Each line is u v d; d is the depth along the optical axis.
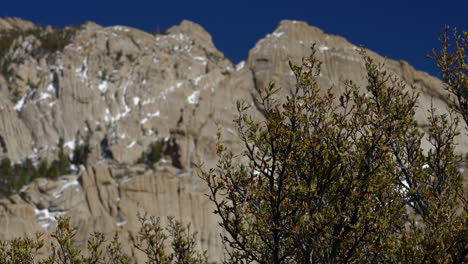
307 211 11.38
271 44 111.94
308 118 11.71
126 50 126.19
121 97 110.12
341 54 104.94
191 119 96.94
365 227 11.25
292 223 11.63
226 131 92.75
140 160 92.75
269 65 107.06
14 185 85.75
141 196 75.12
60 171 93.25
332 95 12.00
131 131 99.88
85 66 119.75
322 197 11.65
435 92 84.00
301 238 11.28
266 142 11.62
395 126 12.49
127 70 118.12
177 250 17.42
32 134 105.00
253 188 11.95
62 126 105.75
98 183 79.12
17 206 73.00
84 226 69.25
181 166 88.12
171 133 99.19
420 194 13.95
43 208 78.00
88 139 102.69
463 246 11.12
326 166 11.50
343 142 11.38
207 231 71.56
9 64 124.31
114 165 91.88
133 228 68.62
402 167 14.45
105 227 68.75
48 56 124.62
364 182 11.39
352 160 11.45
